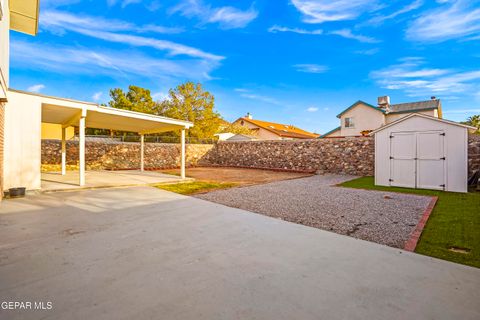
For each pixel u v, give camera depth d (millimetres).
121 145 17250
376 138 9836
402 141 9227
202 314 2029
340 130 27250
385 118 25391
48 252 3273
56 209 5688
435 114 23438
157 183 10000
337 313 2057
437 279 2637
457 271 2822
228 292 2361
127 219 4922
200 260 3068
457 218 5086
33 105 7543
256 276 2678
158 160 18891
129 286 2453
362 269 2855
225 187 9453
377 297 2293
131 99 29547
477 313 2070
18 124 7340
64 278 2604
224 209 5824
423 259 3145
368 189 8883
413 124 8984
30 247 3441
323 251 3385
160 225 4539
